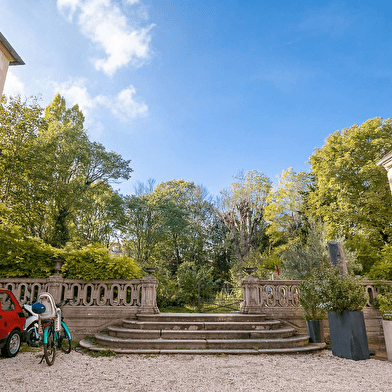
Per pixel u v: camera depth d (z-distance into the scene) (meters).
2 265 9.39
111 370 5.61
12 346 6.87
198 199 36.38
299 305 9.70
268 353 7.30
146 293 9.38
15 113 17.64
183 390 4.41
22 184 17.41
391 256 10.84
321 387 4.60
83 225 25.53
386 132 20.34
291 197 29.69
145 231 28.50
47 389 4.38
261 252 29.45
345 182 20.16
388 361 6.73
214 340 7.67
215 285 15.95
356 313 7.15
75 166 24.77
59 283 9.12
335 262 8.31
